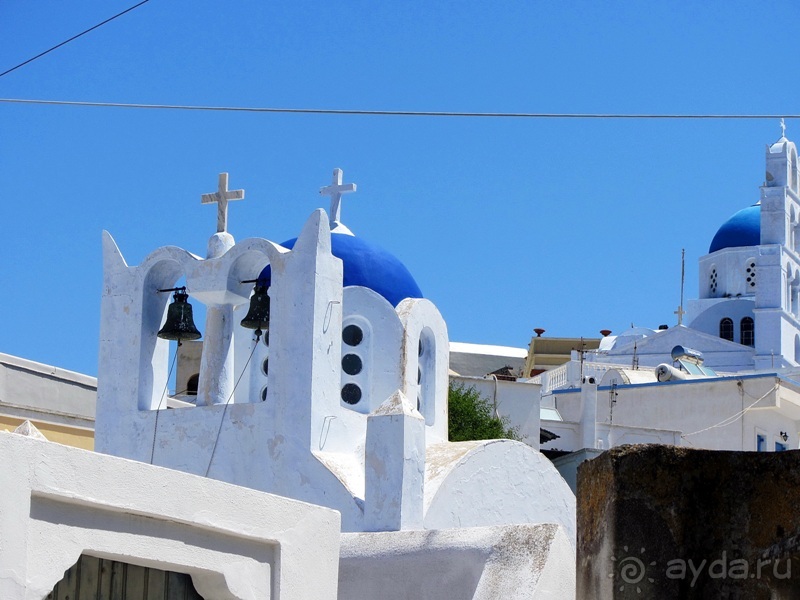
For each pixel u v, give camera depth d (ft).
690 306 267.18
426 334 86.79
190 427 76.89
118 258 81.00
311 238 76.43
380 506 70.59
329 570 43.60
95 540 36.19
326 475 72.64
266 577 41.75
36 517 34.60
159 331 79.30
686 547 37.81
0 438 33.63
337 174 94.48
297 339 75.46
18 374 90.74
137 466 37.32
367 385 82.48
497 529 57.06
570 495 84.43
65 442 87.92
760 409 141.08
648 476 38.42
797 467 37.14
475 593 53.47
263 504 41.57
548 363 232.32
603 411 150.30
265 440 74.79
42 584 34.37
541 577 52.29
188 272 78.38
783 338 242.58
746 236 269.85
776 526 37.06
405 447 71.05
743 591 36.96
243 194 79.82
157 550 38.09
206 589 40.32
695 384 145.79
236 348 82.48
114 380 79.46
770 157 260.42
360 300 83.25
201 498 39.32
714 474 38.29
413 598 58.03
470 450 79.46
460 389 133.18
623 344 245.65
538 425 137.39
